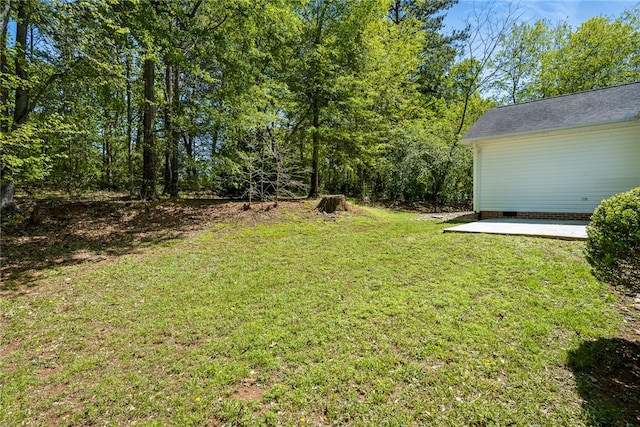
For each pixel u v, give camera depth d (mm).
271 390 2400
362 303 3727
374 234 7184
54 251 6488
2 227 7422
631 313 3209
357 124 12977
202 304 3996
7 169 7273
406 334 3018
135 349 3053
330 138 12211
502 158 9398
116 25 7137
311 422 2098
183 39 9047
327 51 10844
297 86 11391
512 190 9281
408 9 18188
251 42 10734
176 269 5410
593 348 2697
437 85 19594
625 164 7734
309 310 3662
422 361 2631
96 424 2174
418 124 15695
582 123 7652
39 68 7473
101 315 3803
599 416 2016
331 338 3035
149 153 10289
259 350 2906
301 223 8656
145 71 9773
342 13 11328
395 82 15039
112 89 8617
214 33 9469
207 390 2436
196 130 10273
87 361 2881
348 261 5344
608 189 7961
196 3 9641
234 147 10961
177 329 3402
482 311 3334
